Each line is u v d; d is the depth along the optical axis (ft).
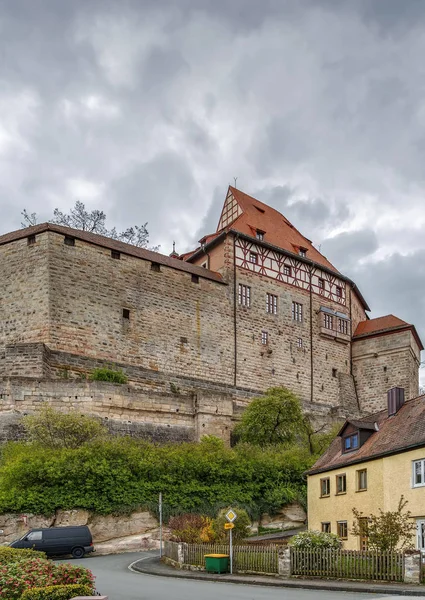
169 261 178.91
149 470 120.57
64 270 154.51
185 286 179.73
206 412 151.43
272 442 152.56
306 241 235.81
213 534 98.89
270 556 79.61
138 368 160.45
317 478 111.96
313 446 153.79
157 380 163.94
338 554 75.10
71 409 134.51
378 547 78.95
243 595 63.00
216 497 124.67
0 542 105.29
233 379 185.68
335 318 221.46
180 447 132.77
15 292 154.30
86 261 159.12
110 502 114.21
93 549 102.99
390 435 97.86
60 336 150.41
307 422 160.66
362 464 98.58
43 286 151.33
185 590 67.26
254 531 124.06
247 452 137.39
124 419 140.15
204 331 181.37
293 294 210.18
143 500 116.98
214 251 199.00
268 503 130.11
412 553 70.18
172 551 93.81
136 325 165.89
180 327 175.73
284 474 135.23
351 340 228.43
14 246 157.17
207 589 68.33
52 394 133.69
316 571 76.02
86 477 113.80
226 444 153.79
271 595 62.90
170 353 171.73
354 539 97.40
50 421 124.98
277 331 201.87
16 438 127.75
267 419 153.28
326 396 212.64
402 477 89.25
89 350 154.81
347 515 100.99
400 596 60.90
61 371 147.13
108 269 163.22
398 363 219.41
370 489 95.91
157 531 115.85
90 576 56.24
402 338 220.23
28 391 131.75
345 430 108.99
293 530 127.75
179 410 149.18
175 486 121.70
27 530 106.73
